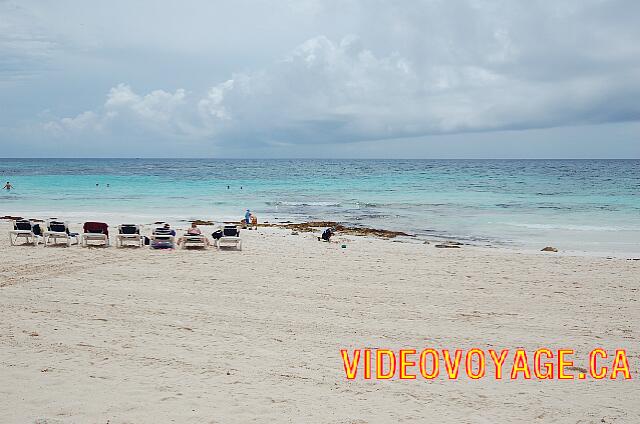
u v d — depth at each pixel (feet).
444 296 39.75
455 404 21.72
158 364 25.03
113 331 29.81
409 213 104.06
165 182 191.31
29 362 24.84
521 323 33.22
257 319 32.94
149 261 51.06
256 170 329.11
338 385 23.26
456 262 53.47
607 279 46.24
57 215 93.97
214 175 252.83
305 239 69.46
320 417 20.10
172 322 31.83
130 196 132.98
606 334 31.30
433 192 152.56
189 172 288.30
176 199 126.82
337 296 39.17
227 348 27.53
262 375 24.11
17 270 45.70
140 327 30.71
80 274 44.68
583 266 51.98
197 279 43.86
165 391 22.02
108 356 25.90
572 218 95.20
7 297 36.68
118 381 22.91
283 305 36.37
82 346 27.20
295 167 402.31
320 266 50.37
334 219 95.55
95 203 115.65
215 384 22.90
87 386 22.30
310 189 164.14
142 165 439.63
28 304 34.99
